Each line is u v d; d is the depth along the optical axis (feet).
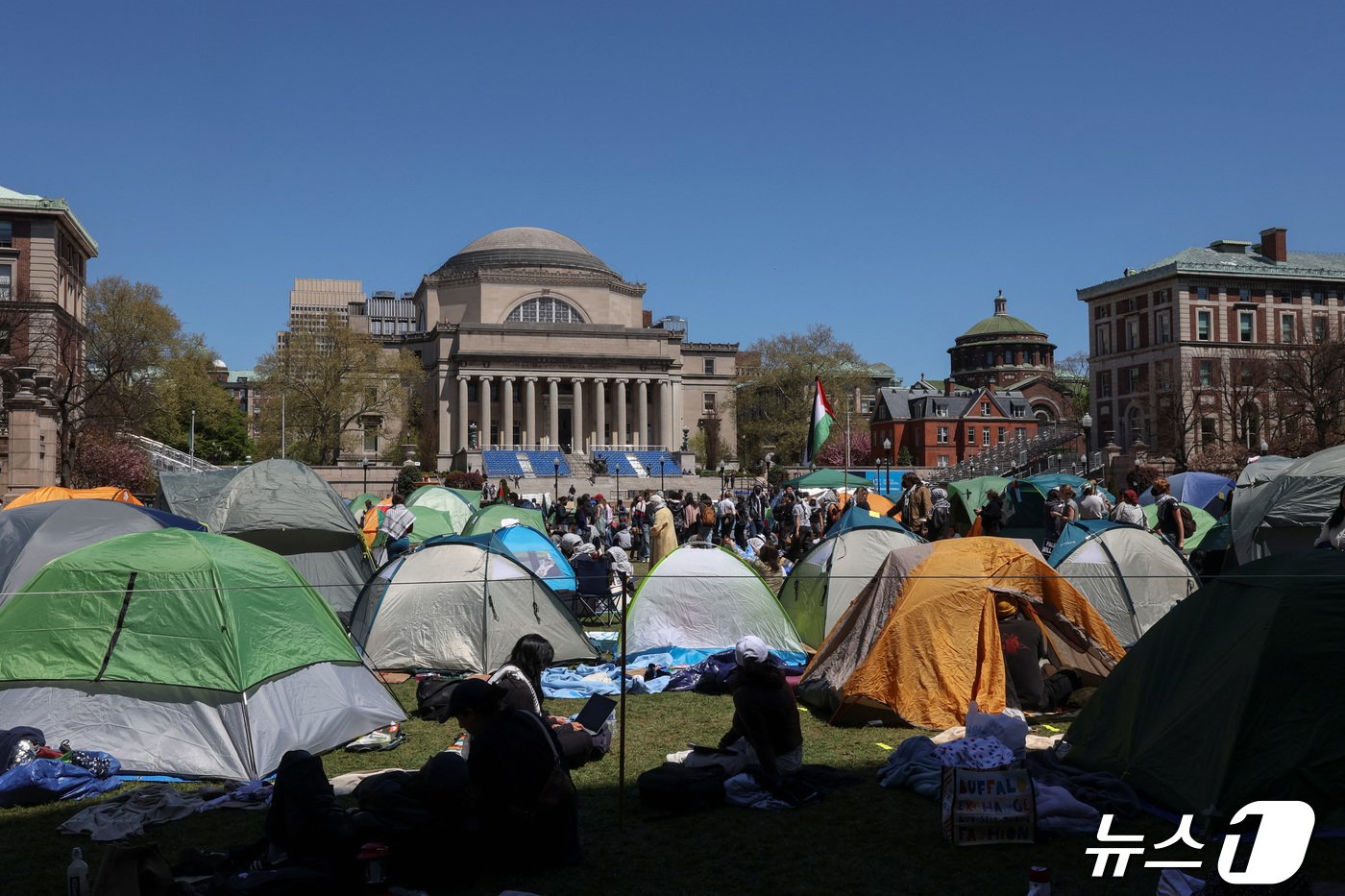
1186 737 26.73
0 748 29.84
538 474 302.86
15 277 207.21
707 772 28.43
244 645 32.68
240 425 326.03
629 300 391.24
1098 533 50.75
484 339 349.61
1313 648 25.81
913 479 82.69
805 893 22.07
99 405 189.47
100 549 34.04
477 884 22.62
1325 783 24.54
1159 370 268.00
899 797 28.55
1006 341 479.82
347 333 284.00
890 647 36.78
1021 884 22.43
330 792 22.40
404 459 242.37
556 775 23.44
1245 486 63.31
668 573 49.65
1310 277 267.18
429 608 46.85
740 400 344.69
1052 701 38.17
